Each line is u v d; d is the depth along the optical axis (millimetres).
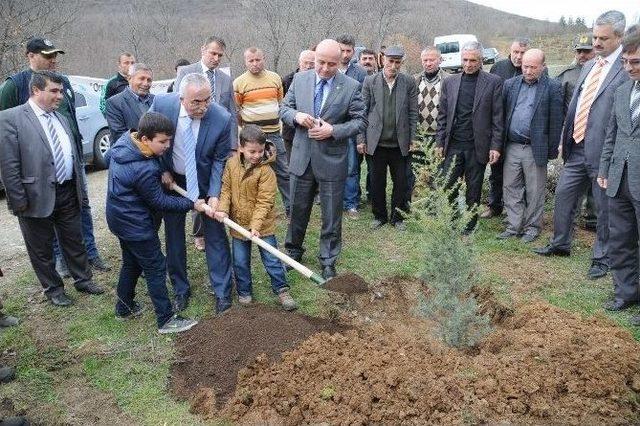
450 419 2975
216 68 5672
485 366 3316
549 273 5094
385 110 5953
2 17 10812
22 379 3650
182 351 3883
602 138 4730
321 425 3016
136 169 3826
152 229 4062
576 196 5250
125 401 3418
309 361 3445
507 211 6047
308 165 4891
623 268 4336
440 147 6094
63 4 13414
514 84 5801
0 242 6484
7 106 4832
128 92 5273
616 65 4648
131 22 17172
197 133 4242
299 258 5340
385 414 3023
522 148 5770
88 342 4074
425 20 27000
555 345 3488
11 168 4211
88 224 5328
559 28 49375
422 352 3498
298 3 14711
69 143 4605
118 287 4371
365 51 7570
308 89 4812
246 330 3877
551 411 3012
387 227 6414
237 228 4293
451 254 3445
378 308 4508
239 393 3328
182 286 4594
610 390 3127
